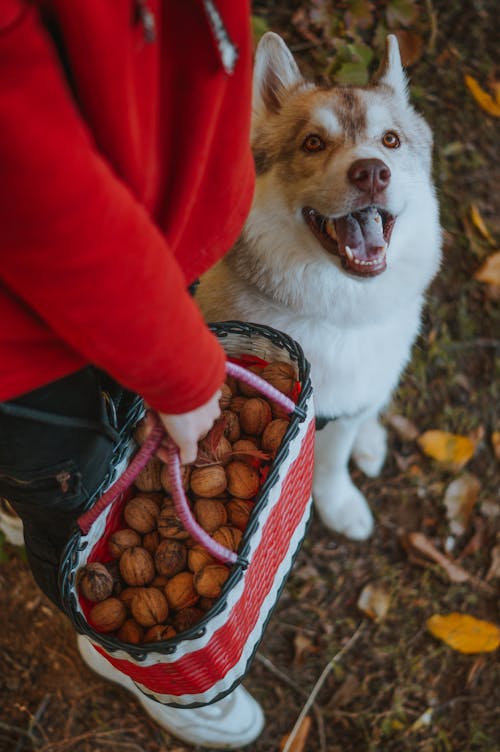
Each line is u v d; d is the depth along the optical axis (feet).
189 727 6.92
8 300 3.20
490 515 8.87
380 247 5.78
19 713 7.39
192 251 4.07
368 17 9.15
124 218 2.76
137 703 7.54
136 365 3.14
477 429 9.29
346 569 8.48
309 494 5.43
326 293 6.18
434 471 9.06
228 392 5.08
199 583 4.43
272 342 5.07
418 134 6.41
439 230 6.63
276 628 8.11
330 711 7.80
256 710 7.40
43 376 3.63
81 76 2.69
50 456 4.16
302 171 5.86
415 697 7.95
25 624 7.73
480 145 10.28
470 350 9.57
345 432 7.36
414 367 9.31
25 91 2.38
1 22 2.25
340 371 6.59
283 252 6.09
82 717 7.42
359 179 5.46
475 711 7.93
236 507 4.81
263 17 9.50
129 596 4.65
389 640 8.20
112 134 2.86
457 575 8.52
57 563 5.15
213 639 4.21
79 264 2.71
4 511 7.04
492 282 9.71
